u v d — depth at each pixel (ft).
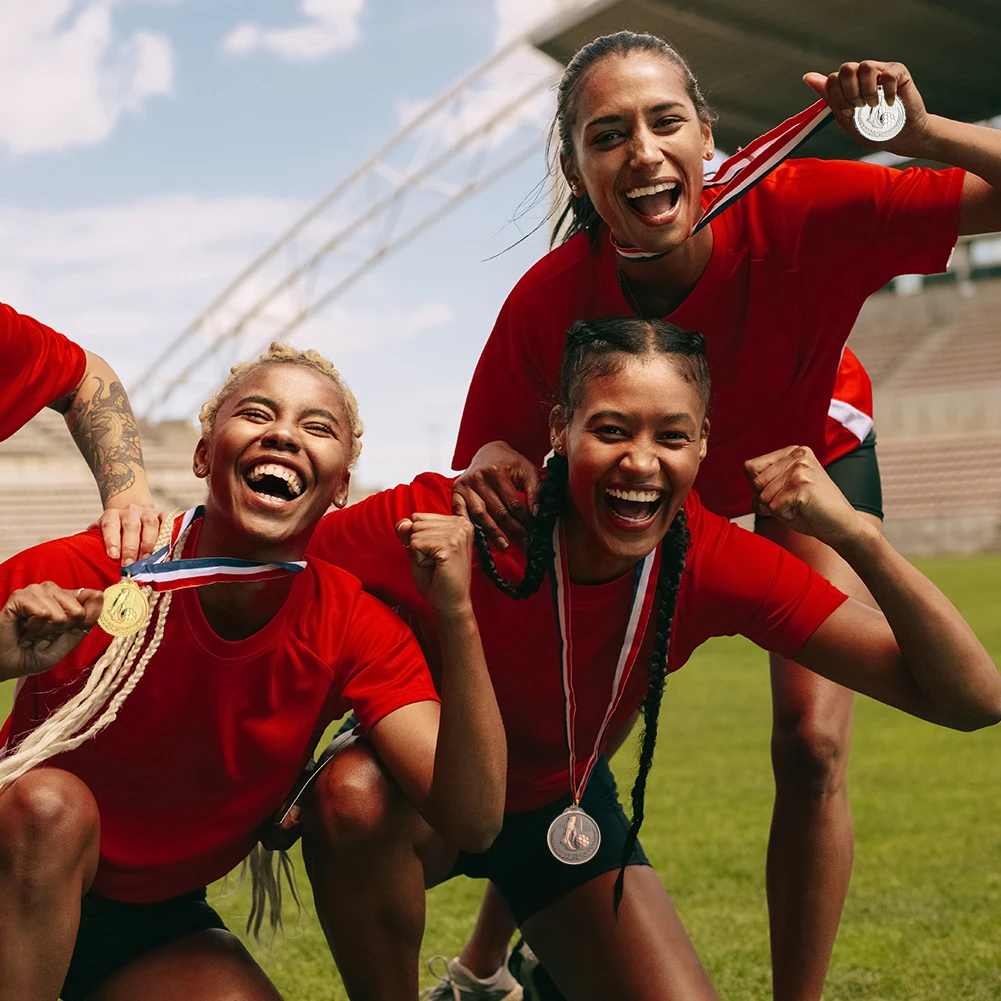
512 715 9.96
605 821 10.55
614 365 8.71
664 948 9.93
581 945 10.18
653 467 8.69
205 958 8.65
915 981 11.99
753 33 68.08
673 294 10.40
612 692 9.73
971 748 26.50
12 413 9.95
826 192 10.18
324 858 8.81
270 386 8.43
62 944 7.80
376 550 9.63
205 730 8.48
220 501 8.39
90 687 7.96
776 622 9.52
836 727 10.68
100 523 8.80
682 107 9.47
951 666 9.07
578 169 9.97
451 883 17.02
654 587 9.42
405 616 9.76
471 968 12.47
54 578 8.41
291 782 8.89
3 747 8.73
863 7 66.85
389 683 8.79
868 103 9.01
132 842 8.64
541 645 9.59
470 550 8.48
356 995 9.21
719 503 11.75
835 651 9.45
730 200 9.45
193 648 8.37
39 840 7.61
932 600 8.99
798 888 10.68
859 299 10.55
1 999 7.71
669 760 25.62
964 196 10.01
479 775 8.38
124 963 8.78
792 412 11.15
